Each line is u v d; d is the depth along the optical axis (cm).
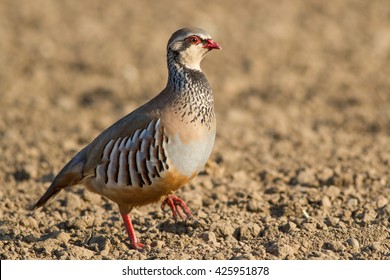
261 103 1895
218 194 1170
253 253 908
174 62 940
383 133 1638
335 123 1716
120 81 2080
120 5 2983
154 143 899
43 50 2359
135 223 1052
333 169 1315
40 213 1100
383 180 1237
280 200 1139
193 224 1011
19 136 1597
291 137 1573
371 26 2623
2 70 2175
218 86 2033
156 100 937
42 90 2030
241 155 1430
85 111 1850
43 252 917
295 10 2880
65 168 957
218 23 2678
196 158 922
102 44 2428
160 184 916
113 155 914
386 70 2150
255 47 2388
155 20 2738
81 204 1149
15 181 1339
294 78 2091
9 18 2742
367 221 1032
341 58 2273
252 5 2964
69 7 2945
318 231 988
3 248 933
